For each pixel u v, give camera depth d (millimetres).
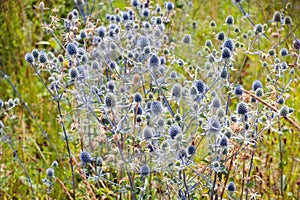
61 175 1265
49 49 1556
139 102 928
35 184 1271
